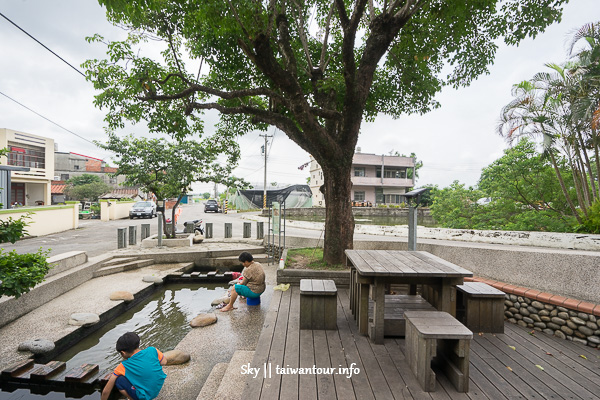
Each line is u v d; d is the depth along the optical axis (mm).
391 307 4082
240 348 4172
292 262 7090
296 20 7363
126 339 2869
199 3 5000
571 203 9383
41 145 22656
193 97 7160
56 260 6637
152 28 6074
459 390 2615
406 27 7012
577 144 9172
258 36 4980
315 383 2729
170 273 8219
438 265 3662
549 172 10492
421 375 2697
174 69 7012
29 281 3414
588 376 2900
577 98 8633
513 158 11117
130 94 6293
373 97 8070
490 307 3990
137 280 7457
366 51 6320
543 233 7434
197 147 10609
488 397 2545
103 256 8656
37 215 13422
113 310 5652
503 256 5074
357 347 3449
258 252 10547
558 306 3893
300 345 3496
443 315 3053
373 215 31953
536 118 9320
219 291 7594
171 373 3578
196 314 6039
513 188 10992
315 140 5906
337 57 7684
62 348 4383
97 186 31922
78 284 6949
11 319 4883
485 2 6012
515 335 3914
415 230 5312
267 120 6660
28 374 3488
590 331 3574
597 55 8539
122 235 10281
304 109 5512
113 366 4051
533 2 6098
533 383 2766
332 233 6586
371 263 3766
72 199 31891
